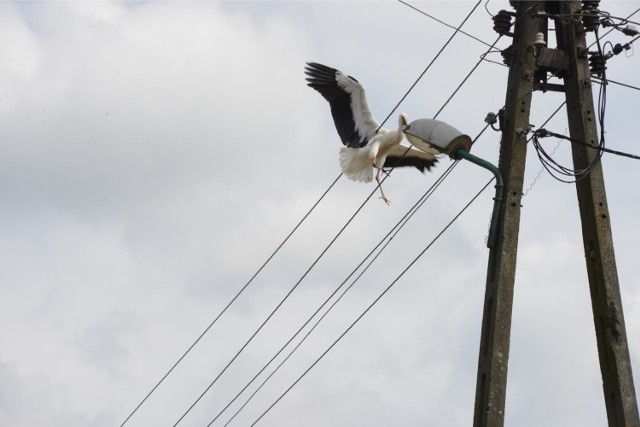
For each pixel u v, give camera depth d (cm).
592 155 1221
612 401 1148
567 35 1265
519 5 1261
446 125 1229
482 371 1163
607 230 1198
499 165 1224
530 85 1233
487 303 1183
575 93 1246
